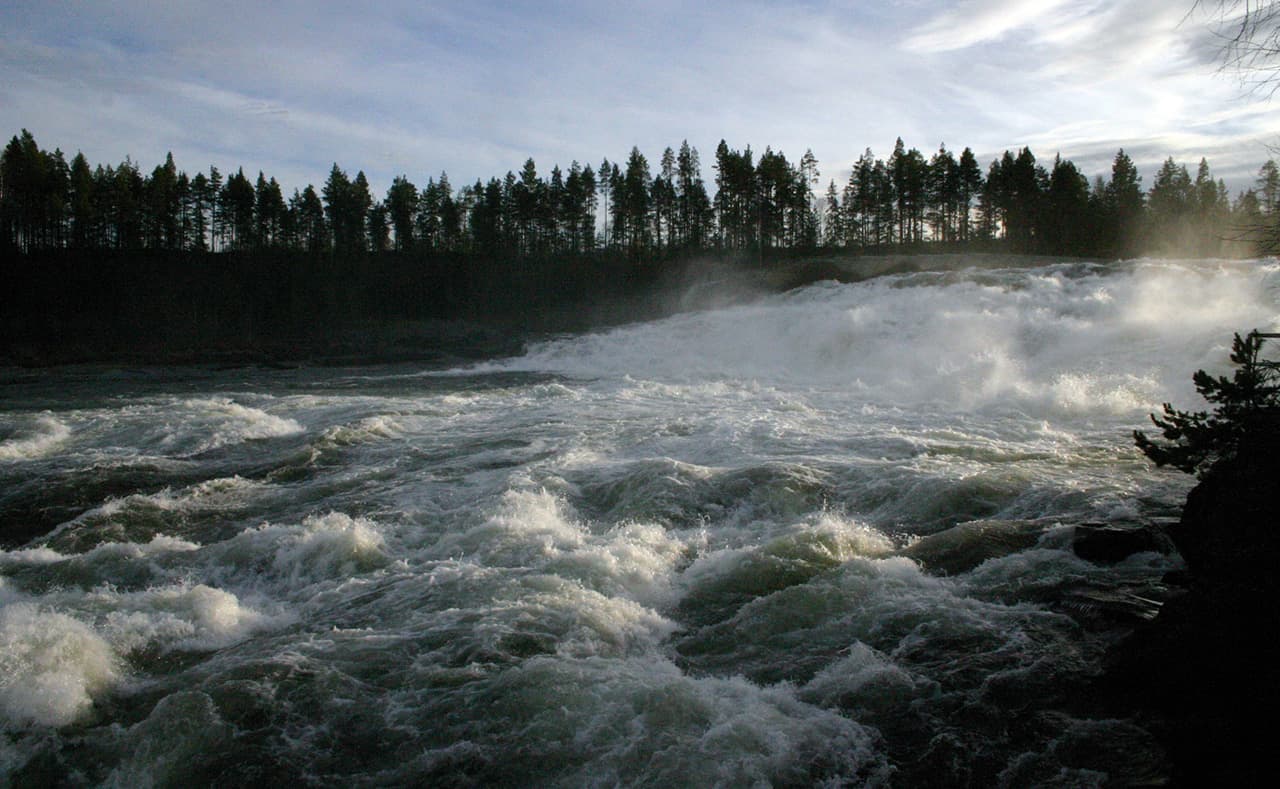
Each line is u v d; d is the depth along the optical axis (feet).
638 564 25.90
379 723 17.16
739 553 26.09
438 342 133.69
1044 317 73.51
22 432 51.26
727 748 15.96
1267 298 66.74
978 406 52.60
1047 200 191.31
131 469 42.27
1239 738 14.38
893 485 33.24
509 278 183.73
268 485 39.09
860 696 17.85
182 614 22.98
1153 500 29.48
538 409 58.29
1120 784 14.33
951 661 18.95
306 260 197.77
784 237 223.30
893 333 80.79
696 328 104.73
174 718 17.40
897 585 23.20
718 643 21.03
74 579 27.22
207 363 118.11
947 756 15.74
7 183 197.47
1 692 18.15
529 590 23.53
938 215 228.43
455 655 19.75
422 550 28.60
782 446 41.65
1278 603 16.07
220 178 233.76
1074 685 17.65
